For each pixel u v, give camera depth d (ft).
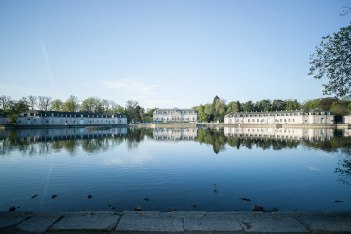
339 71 48.19
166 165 99.76
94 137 231.71
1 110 427.74
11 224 31.24
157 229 30.19
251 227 30.78
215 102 613.93
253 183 74.64
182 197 61.57
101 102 611.47
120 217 33.68
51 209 53.88
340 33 46.26
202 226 31.01
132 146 162.40
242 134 285.02
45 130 337.52
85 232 29.40
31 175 82.99
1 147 151.94
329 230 29.86
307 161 110.73
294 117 471.62
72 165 99.25
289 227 30.76
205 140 208.44
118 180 76.74
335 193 65.72
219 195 63.41
